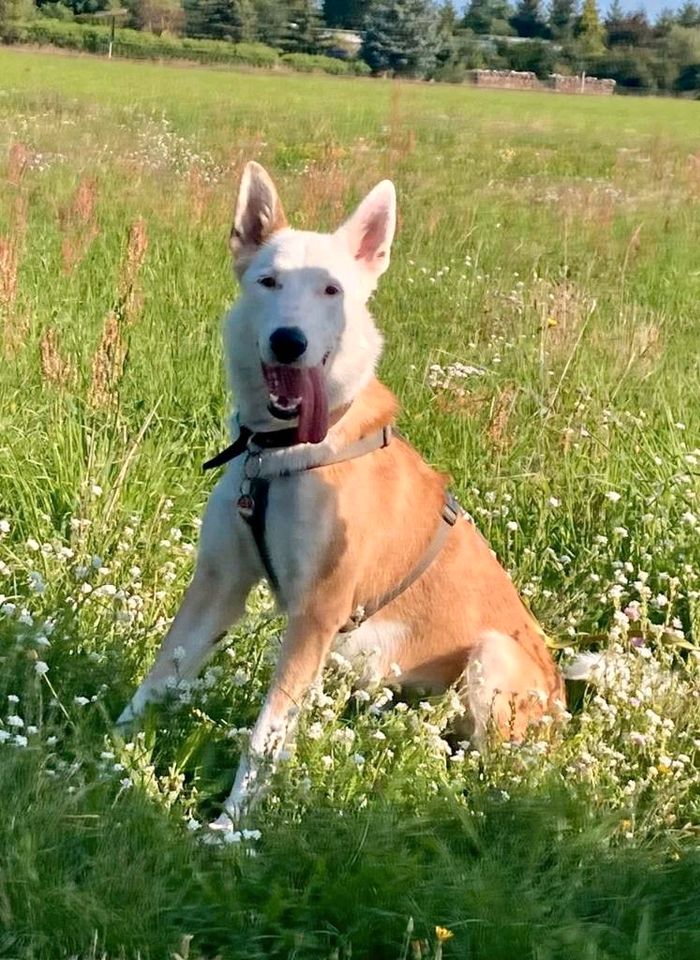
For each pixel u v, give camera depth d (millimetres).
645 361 4793
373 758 3217
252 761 3178
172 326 4727
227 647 3463
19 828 2938
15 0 37312
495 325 5191
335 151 11586
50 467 3912
